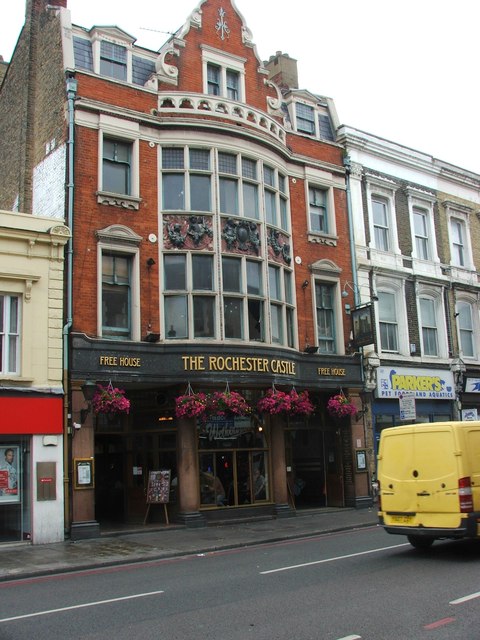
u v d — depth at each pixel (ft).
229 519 61.26
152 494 59.36
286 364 64.08
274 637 22.08
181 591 30.58
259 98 71.87
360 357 73.97
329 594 28.22
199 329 60.70
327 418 74.64
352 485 71.41
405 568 33.88
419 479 38.34
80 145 59.06
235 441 64.49
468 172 94.73
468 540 44.57
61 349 53.83
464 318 90.58
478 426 38.99
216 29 70.03
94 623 25.08
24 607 28.78
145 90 63.36
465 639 21.04
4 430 49.70
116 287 59.52
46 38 66.54
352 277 76.38
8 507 49.85
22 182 67.36
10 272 52.19
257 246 65.00
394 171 85.66
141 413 64.18
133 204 60.54
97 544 49.32
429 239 88.38
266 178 68.49
